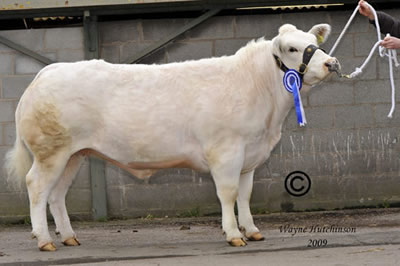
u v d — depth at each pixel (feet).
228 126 19.88
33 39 31.48
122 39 31.58
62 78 20.45
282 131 31.45
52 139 20.42
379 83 31.35
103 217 31.12
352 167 31.48
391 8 31.22
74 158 21.67
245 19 31.45
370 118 31.45
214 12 30.30
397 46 18.56
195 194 31.45
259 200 31.45
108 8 30.22
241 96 20.03
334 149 31.48
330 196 31.45
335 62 19.02
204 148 20.12
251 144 20.26
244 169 20.72
